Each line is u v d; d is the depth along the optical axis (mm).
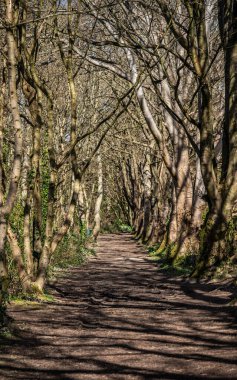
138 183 64938
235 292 17547
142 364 9172
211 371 8547
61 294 18672
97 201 53156
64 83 33125
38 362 9375
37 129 17406
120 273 27125
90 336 11602
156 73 27438
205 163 21344
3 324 11641
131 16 24609
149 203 53219
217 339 10906
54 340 11188
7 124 21797
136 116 39094
